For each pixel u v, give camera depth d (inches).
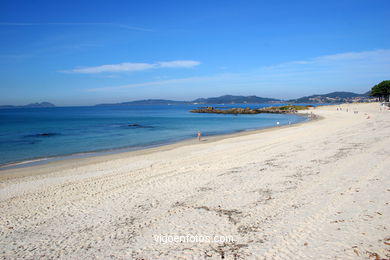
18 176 566.6
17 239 277.1
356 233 236.7
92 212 340.5
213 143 957.8
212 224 283.1
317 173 446.3
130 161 677.9
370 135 840.3
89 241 263.3
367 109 3149.6
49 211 352.5
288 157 593.0
